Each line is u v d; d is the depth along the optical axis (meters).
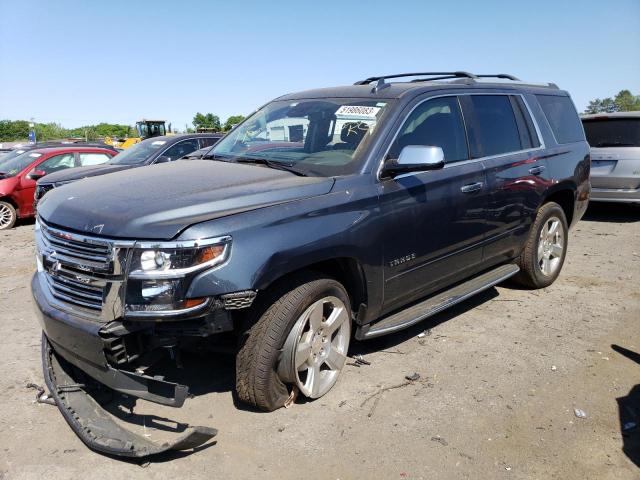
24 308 5.63
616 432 3.36
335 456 3.12
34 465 3.05
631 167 9.38
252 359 3.31
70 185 3.89
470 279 5.16
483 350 4.48
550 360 4.30
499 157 4.99
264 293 3.35
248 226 3.11
